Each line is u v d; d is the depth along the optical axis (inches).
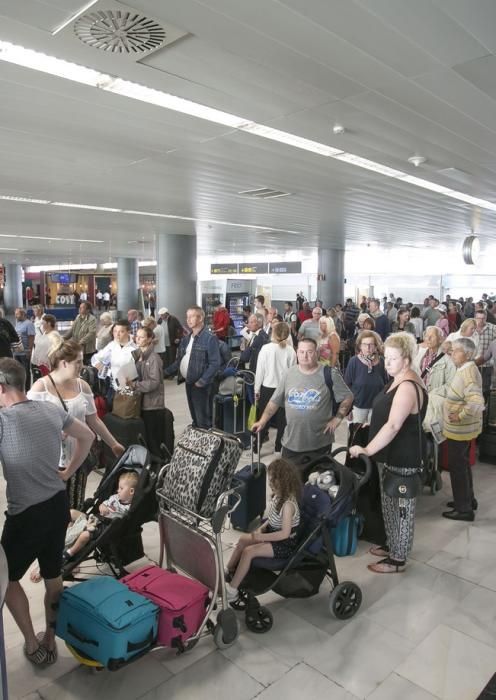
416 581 153.9
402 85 169.0
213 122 205.5
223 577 121.1
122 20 127.1
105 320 353.1
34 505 110.7
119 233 631.2
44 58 148.3
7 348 364.8
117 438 213.9
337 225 552.1
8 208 428.5
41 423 112.0
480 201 397.4
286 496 135.7
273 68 155.7
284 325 258.4
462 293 979.3
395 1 119.0
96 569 157.6
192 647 118.4
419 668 118.3
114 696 109.2
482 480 239.0
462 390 189.9
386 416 151.6
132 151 248.2
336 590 133.2
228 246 871.1
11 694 109.9
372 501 171.9
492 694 106.3
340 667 118.3
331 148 246.1
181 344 259.3
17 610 115.7
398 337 148.7
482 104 186.5
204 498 121.8
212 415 261.9
